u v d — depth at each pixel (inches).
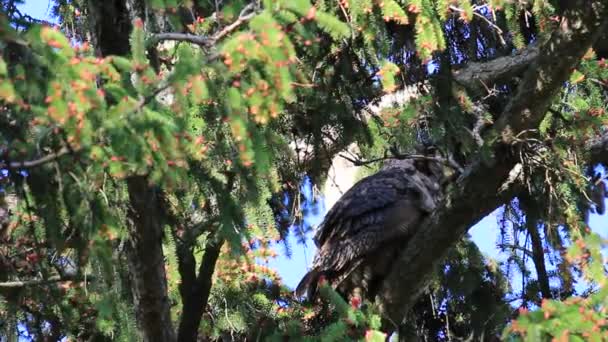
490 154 435.2
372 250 496.4
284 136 464.4
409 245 458.3
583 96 503.2
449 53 478.6
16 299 408.5
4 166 319.9
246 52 308.8
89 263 383.6
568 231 466.0
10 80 301.3
